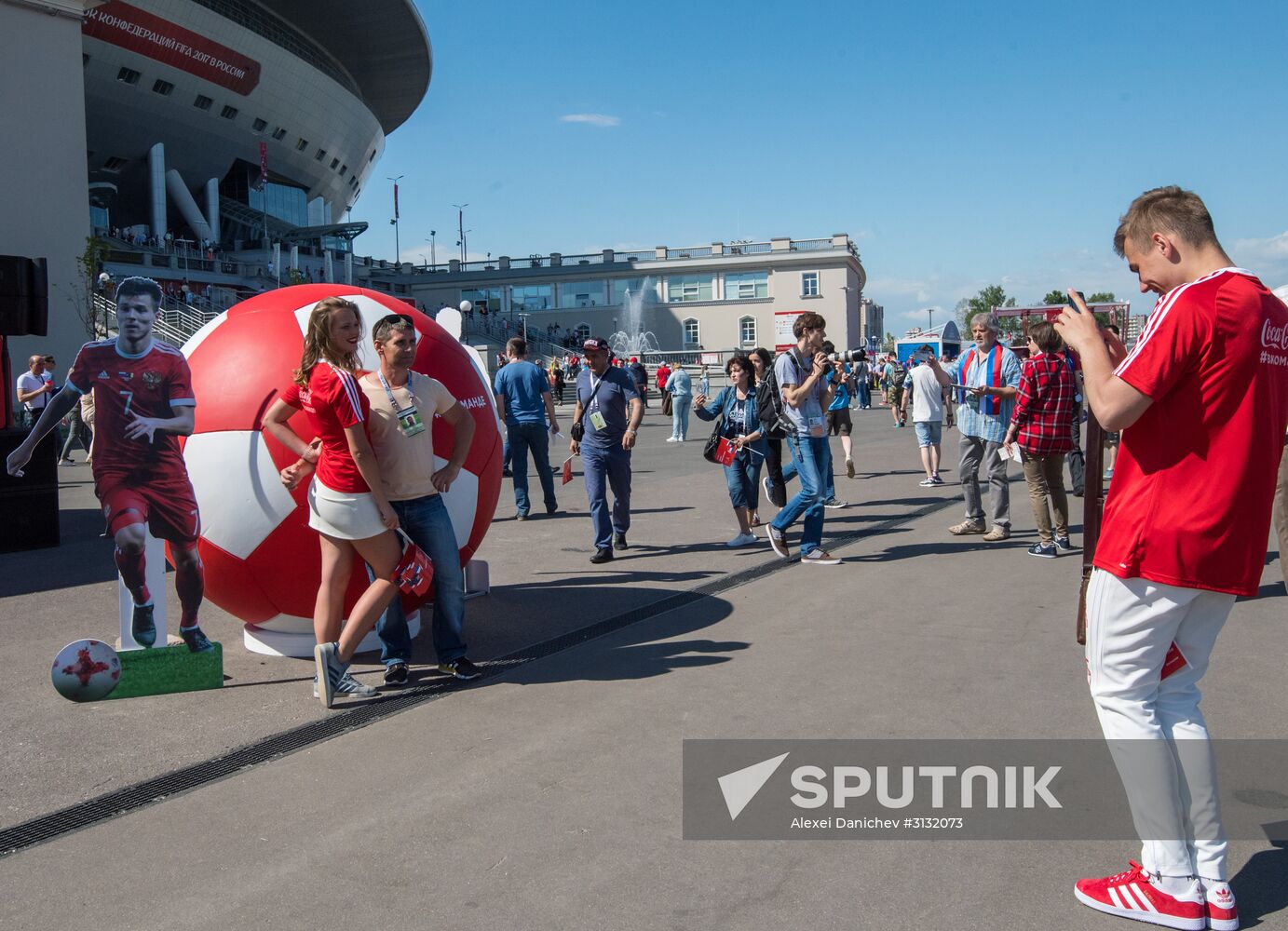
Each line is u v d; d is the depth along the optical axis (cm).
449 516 511
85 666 473
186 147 6394
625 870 305
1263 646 517
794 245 6988
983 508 1033
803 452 756
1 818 353
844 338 6925
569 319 7362
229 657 557
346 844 327
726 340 7088
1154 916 270
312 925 279
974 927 270
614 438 801
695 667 505
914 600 636
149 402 479
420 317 585
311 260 6981
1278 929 264
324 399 443
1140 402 253
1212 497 254
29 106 2336
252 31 6266
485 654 545
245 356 521
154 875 310
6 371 964
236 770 392
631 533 941
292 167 7231
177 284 5272
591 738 413
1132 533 263
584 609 641
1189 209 267
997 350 835
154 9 5606
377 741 419
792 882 296
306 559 512
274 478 504
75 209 2419
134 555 480
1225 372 250
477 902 289
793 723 421
